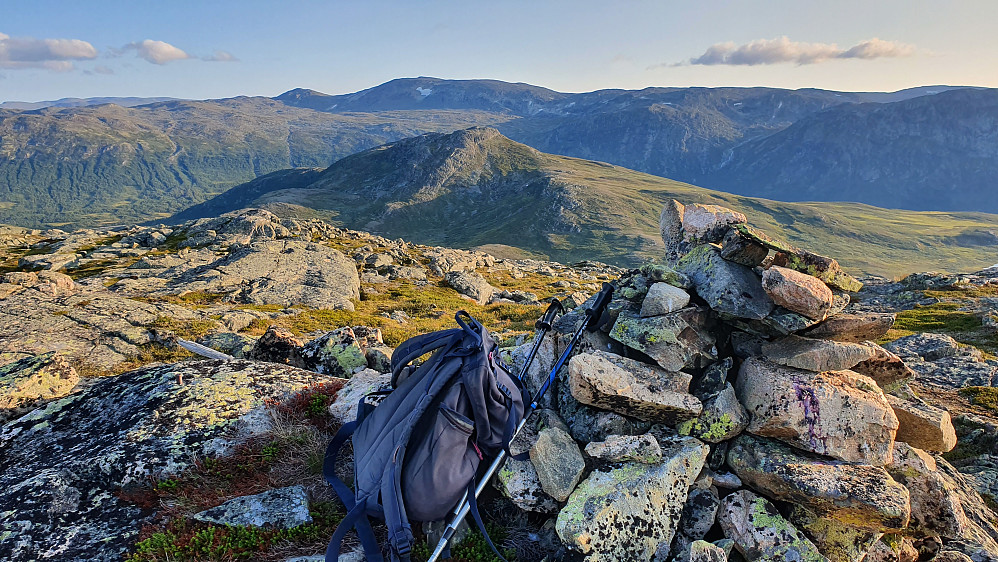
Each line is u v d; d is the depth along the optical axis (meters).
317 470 1.42
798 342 1.39
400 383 1.46
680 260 1.65
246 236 13.76
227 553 1.17
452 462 1.16
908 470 1.36
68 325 4.33
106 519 1.28
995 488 2.20
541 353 1.69
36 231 17.11
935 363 4.02
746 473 1.32
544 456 1.31
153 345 4.04
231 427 1.56
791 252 1.39
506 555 1.23
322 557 1.17
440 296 9.83
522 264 20.09
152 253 12.79
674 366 1.39
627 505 1.21
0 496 1.32
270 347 2.36
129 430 1.51
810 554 1.20
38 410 1.68
